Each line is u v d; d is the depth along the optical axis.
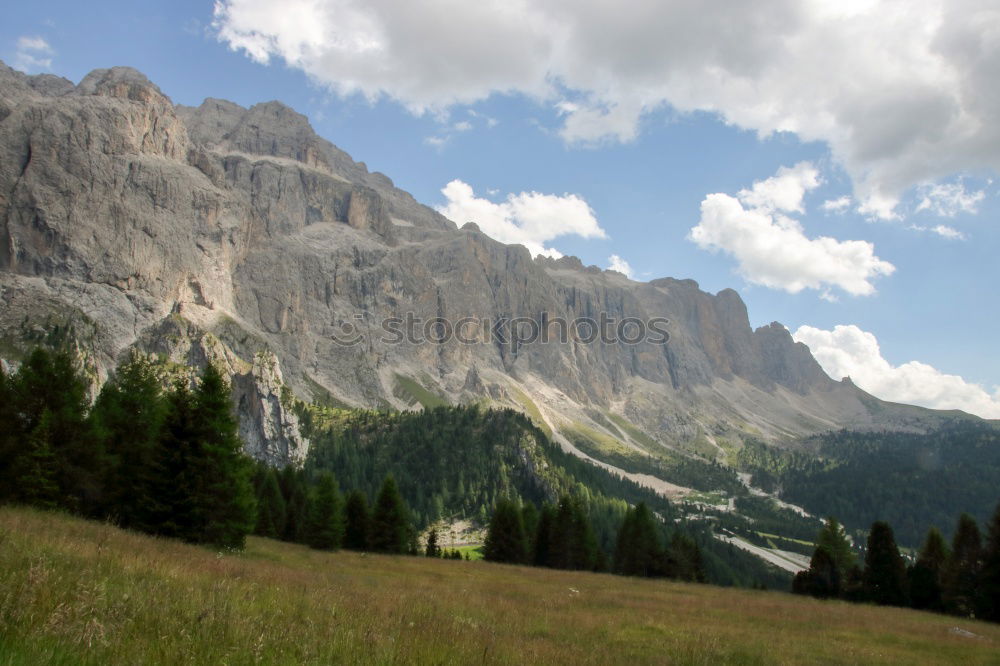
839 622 36.62
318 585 23.78
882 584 69.12
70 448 44.28
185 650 9.44
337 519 73.75
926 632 34.91
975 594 64.56
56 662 7.95
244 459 47.81
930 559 74.88
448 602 27.14
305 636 11.80
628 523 99.00
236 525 45.03
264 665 9.80
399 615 17.88
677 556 97.25
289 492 116.31
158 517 43.09
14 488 39.91
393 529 87.00
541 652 16.34
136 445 51.34
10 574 11.64
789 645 25.58
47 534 19.06
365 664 10.85
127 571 15.28
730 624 31.50
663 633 25.81
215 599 13.52
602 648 20.05
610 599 39.97
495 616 24.86
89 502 45.41
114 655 8.66
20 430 42.94
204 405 45.56
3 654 7.80
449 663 12.23
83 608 10.25
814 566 76.25
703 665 19.02
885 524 71.31
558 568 92.75
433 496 191.12
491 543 95.06
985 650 28.84
